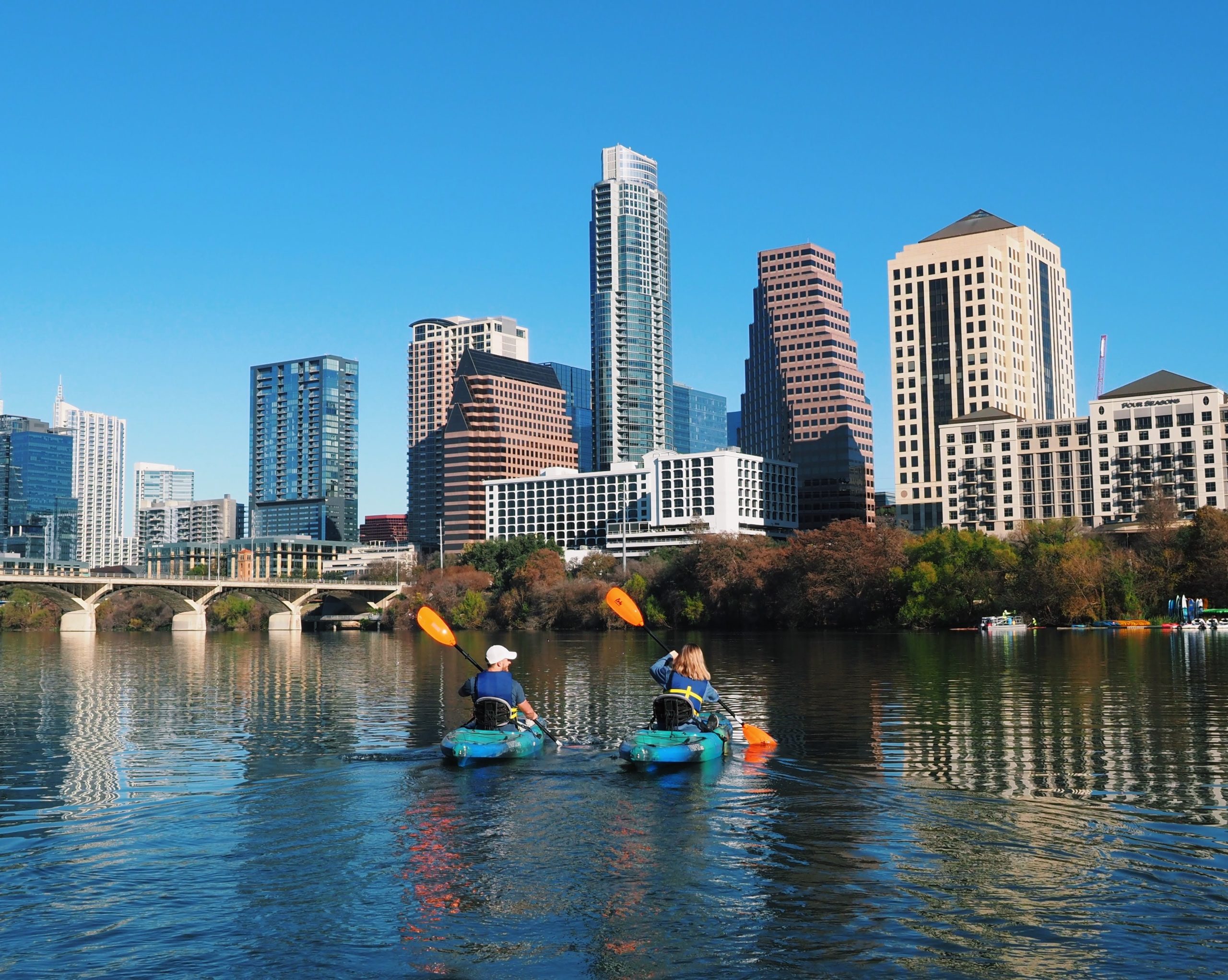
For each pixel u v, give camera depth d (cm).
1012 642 9781
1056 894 1598
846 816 2097
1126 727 3447
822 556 14550
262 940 1440
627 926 1473
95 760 2923
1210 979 1287
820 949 1385
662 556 18462
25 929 1485
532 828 2019
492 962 1355
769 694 4753
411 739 3322
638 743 2672
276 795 2345
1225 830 1972
